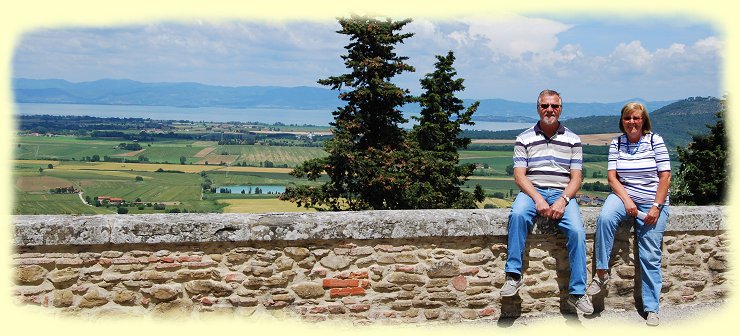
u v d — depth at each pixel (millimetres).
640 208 5578
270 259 5203
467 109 21562
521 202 5375
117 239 4977
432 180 18875
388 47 18609
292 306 5254
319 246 5254
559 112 5430
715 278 5969
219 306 5180
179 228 5035
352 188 18312
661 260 5789
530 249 5555
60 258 4977
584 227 5613
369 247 5312
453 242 5426
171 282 5125
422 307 5410
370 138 18906
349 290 5301
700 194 22141
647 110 5559
